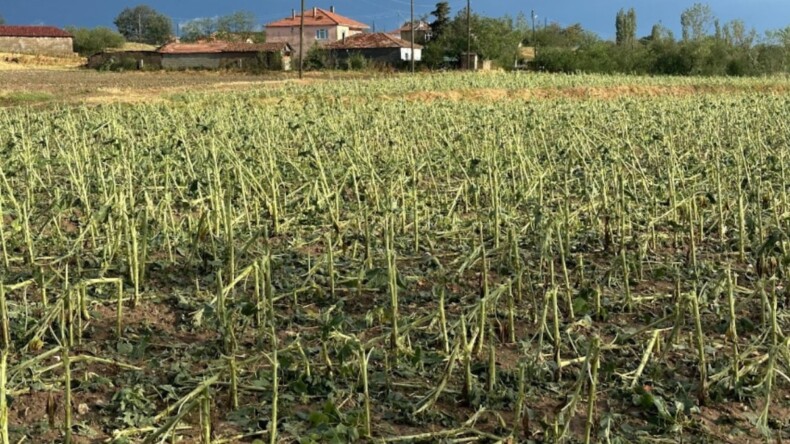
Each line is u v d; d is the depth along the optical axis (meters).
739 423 4.81
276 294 6.71
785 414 4.94
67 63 76.75
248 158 9.91
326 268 7.34
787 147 12.99
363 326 5.93
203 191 9.35
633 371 5.32
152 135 13.12
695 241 8.55
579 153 10.81
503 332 5.82
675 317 5.33
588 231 8.53
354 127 14.00
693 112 18.67
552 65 63.38
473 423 4.70
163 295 6.74
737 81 42.94
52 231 8.62
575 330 6.06
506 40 72.19
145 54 72.00
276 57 66.44
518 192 9.21
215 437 4.58
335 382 5.15
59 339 5.86
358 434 4.50
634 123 16.75
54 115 16.34
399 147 12.77
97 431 4.67
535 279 7.10
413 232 8.63
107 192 9.20
